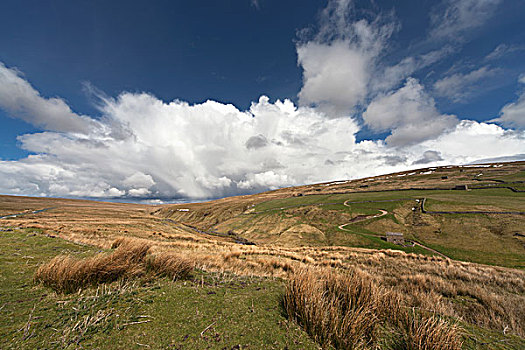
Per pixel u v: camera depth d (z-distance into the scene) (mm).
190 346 2555
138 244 6574
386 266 15227
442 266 15008
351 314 3324
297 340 2852
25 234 10195
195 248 17500
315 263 15703
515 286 9711
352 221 73875
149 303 3613
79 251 7629
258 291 4738
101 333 2670
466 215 59312
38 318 2896
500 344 3328
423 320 3447
